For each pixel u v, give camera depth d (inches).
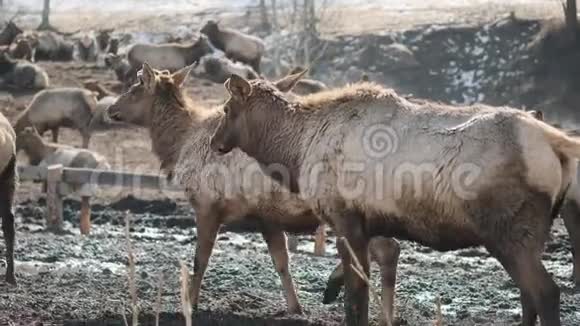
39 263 1636.3
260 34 5265.8
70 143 3213.6
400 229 1054.4
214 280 1491.1
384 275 1160.2
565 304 1353.3
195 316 1233.4
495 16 4995.1
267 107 1140.5
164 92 1339.8
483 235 1001.5
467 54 4640.8
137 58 4185.5
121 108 1355.8
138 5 6028.5
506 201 987.3
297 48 4714.6
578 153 984.3
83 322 1189.7
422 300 1390.3
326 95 1113.4
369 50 4633.4
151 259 1692.9
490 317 1273.4
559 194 1007.6
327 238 2048.5
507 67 4564.5
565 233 2053.4
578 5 5236.2
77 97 3068.4
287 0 5585.6
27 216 2266.2
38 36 4589.1
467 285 1501.0
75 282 1441.9
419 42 4702.3
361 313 1080.2
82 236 2005.4
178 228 2183.8
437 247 1044.5
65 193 2087.8
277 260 1275.8
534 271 985.5
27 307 1262.3
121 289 1395.2
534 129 991.6
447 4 5403.5
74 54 4650.6
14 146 1402.6
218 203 1274.6
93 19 5753.0
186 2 6082.7
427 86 4544.8
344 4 5541.3
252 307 1310.3
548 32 4608.8
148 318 1219.2
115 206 2370.8
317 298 1378.0
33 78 3897.6
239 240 1990.7
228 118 1155.9
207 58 4202.8
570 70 4466.0
